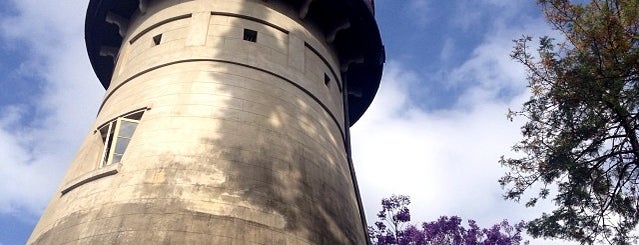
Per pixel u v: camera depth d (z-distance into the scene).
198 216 13.82
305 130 18.44
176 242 13.12
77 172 16.66
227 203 14.38
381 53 25.92
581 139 15.13
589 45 15.01
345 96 24.56
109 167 15.33
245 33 20.75
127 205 14.07
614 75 14.32
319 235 15.31
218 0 21.42
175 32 20.41
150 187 14.51
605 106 14.75
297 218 15.12
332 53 24.28
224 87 18.02
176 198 14.20
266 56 19.88
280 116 17.97
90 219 13.99
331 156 18.94
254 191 14.99
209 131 16.33
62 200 15.69
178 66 18.83
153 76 18.80
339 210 17.03
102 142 17.61
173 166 15.10
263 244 13.80
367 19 24.30
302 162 17.08
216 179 14.93
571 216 15.62
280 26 21.48
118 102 18.55
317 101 20.47
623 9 14.53
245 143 16.31
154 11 22.11
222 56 19.17
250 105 17.69
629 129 14.75
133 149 15.90
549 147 15.75
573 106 15.05
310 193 16.30
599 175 15.49
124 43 22.75
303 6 22.73
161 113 16.92
